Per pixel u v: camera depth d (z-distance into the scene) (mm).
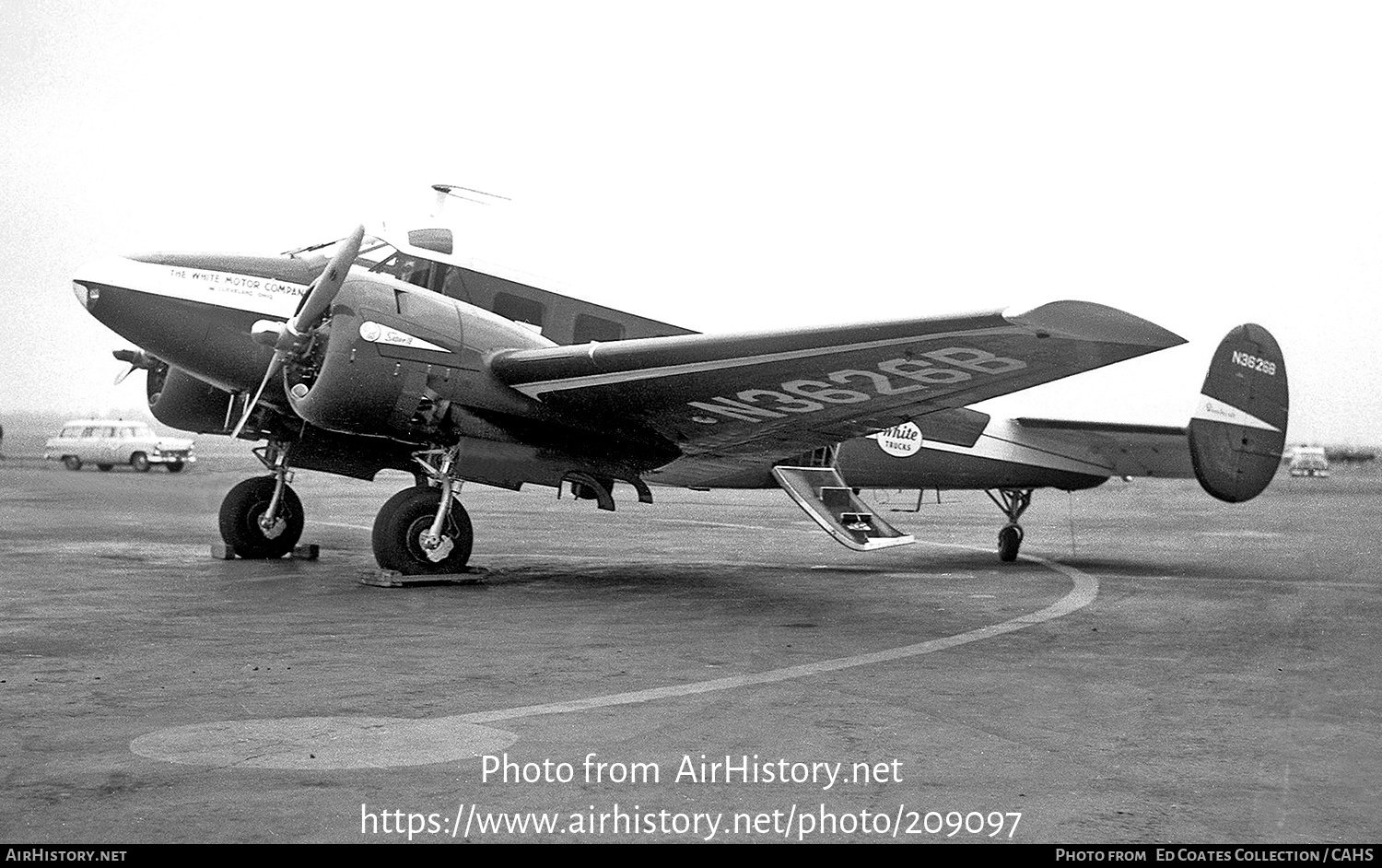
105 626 8156
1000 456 14258
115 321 11055
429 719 5523
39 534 16141
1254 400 13320
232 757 4805
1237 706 6039
